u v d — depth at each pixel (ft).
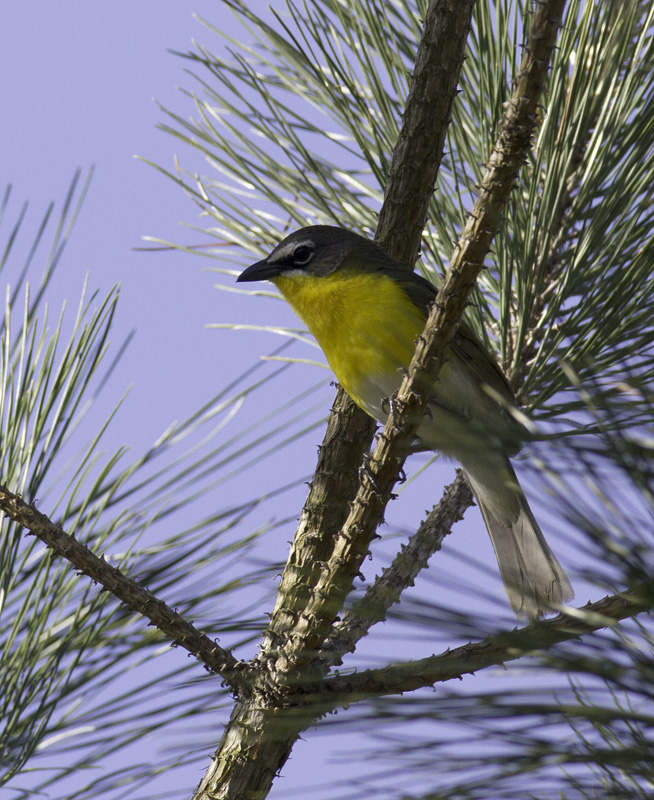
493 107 21.25
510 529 22.63
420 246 22.77
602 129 20.18
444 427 8.69
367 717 7.54
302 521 20.34
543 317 21.01
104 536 17.79
